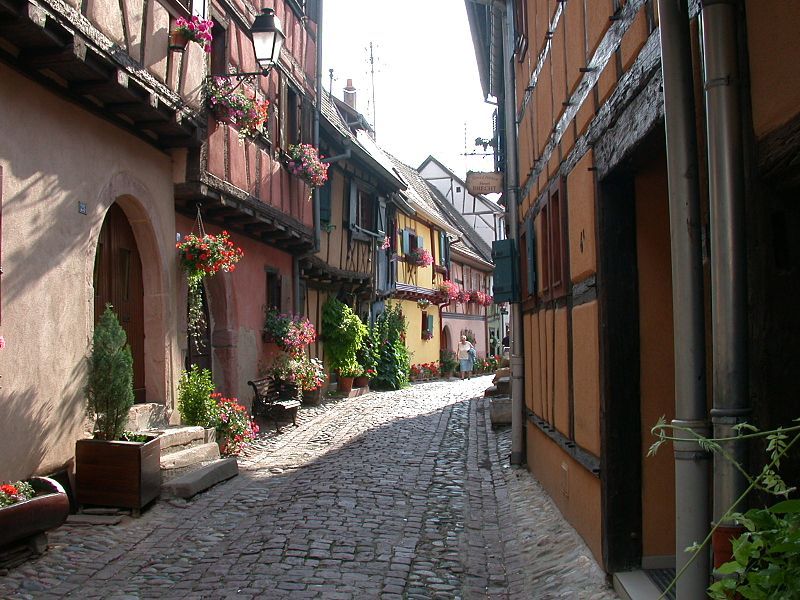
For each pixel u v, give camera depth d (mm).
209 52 9438
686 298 2744
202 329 11008
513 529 6262
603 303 4457
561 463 6090
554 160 6273
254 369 12469
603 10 4172
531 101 7797
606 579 4391
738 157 2375
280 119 12469
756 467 2297
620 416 4406
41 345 6266
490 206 43625
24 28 5660
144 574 5039
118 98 7293
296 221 13281
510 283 8883
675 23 2744
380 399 17500
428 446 10594
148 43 7656
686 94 2740
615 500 4367
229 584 4820
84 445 6520
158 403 8641
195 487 7289
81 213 6984
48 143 6488
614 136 4070
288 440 11078
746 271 2359
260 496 7422
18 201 6031
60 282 6594
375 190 21297
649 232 4465
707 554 2676
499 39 11172
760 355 2309
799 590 1526
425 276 29328
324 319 17672
